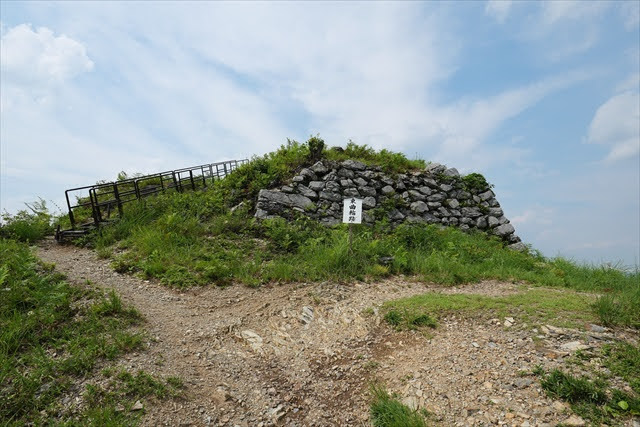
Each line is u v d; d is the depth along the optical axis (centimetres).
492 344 516
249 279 788
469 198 1469
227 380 479
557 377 417
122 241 963
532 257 1207
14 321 508
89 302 600
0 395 394
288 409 442
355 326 617
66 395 403
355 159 1411
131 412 391
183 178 1515
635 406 369
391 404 418
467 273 912
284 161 1351
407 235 1150
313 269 850
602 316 545
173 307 661
